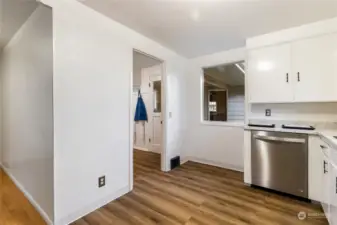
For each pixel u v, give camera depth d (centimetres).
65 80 184
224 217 196
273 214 201
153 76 498
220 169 352
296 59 246
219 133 366
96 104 214
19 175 263
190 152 409
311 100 236
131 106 259
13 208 212
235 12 212
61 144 181
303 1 190
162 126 348
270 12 212
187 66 404
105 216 199
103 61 221
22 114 243
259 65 274
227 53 348
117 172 240
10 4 186
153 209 212
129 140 257
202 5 198
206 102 407
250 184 272
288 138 233
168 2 193
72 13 189
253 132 265
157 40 298
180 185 279
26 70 227
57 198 177
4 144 337
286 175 237
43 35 187
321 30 232
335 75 222
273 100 263
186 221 190
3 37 273
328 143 174
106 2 194
